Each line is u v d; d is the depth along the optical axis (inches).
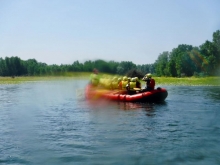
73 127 566.9
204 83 2241.6
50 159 382.3
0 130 550.9
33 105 954.7
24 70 4320.9
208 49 3506.4
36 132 528.4
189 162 365.4
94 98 1035.9
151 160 374.0
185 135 490.9
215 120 624.1
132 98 926.4
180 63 3777.1
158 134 499.5
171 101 980.6
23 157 391.5
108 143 448.8
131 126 568.7
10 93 1476.4
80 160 378.0
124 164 362.9
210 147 422.0
